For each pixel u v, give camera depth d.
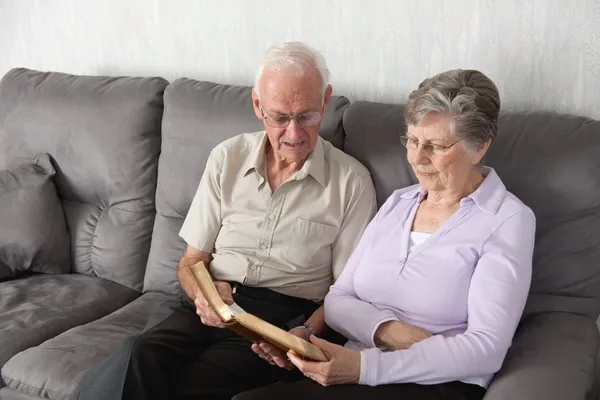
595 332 1.46
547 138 1.56
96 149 2.11
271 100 1.58
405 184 1.70
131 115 2.07
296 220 1.71
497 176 1.48
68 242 2.17
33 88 2.24
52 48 2.60
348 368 1.31
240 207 1.76
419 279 1.44
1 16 2.66
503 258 1.36
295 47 1.59
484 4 1.80
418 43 1.92
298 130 1.60
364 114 1.78
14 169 2.16
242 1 2.14
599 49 1.70
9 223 2.08
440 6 1.85
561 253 1.52
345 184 1.70
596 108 1.75
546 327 1.45
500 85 1.85
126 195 2.09
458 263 1.41
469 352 1.29
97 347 1.67
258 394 1.29
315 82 1.58
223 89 1.99
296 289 1.72
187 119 1.97
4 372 1.62
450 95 1.34
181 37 2.30
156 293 2.02
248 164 1.75
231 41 2.22
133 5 2.35
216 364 1.51
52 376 1.56
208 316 1.52
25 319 1.81
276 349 1.41
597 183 1.49
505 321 1.32
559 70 1.76
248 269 1.72
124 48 2.43
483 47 1.84
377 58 1.99
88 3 2.44
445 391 1.32
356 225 1.70
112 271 2.10
